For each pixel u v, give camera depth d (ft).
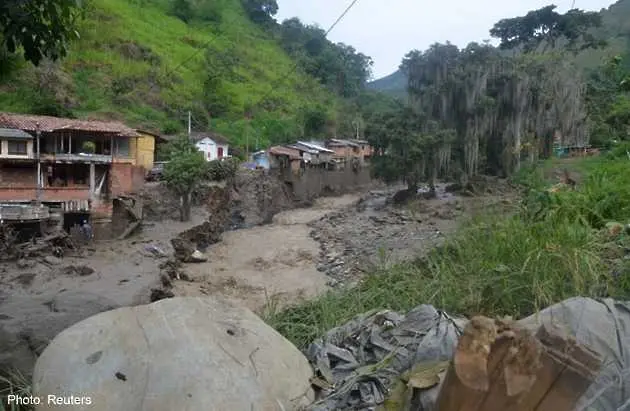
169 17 215.31
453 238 16.44
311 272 64.23
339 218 99.40
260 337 9.55
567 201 18.58
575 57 124.06
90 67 142.10
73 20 17.65
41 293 44.73
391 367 8.90
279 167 126.72
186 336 8.68
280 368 8.87
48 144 69.67
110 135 74.90
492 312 12.10
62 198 68.44
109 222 73.61
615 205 18.17
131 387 7.84
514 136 95.14
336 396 8.51
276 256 73.82
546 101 96.68
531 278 12.29
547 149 96.89
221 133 146.41
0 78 17.94
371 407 8.00
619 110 86.48
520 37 134.10
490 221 16.55
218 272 65.16
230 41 219.20
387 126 101.04
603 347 7.75
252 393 7.87
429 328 9.68
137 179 86.53
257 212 105.19
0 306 36.19
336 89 224.74
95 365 8.28
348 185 144.56
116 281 50.88
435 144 97.86
